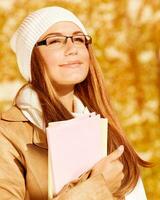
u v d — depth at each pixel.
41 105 1.61
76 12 5.39
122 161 1.74
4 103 5.28
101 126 1.51
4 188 1.49
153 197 5.23
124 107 5.52
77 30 1.67
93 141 1.50
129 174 1.72
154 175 5.25
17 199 1.49
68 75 1.62
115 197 1.65
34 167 1.55
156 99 5.54
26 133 1.59
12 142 1.56
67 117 1.62
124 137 1.79
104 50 5.46
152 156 5.50
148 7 5.51
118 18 5.47
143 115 5.52
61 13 1.67
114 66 5.50
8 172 1.52
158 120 5.52
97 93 1.79
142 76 5.52
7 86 5.29
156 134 5.50
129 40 5.50
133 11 5.50
